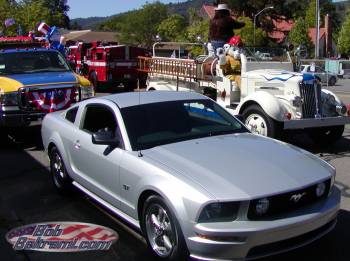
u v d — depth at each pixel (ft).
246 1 235.81
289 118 29.43
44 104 33.58
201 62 37.63
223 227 13.50
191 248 13.98
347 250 16.19
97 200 19.53
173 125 18.44
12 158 31.27
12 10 153.07
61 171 22.71
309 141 34.81
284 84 31.14
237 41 35.47
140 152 16.92
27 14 157.28
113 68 72.13
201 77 37.50
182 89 40.29
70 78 35.19
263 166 15.30
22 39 45.98
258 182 14.33
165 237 15.12
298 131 31.89
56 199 22.59
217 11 40.22
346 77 128.98
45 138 23.97
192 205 13.85
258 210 13.76
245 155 16.12
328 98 32.32
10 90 32.96
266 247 13.83
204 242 13.62
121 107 18.84
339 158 29.66
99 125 19.76
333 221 15.61
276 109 29.32
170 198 14.40
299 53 37.09
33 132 38.52
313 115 30.81
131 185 16.53
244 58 34.24
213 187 14.07
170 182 14.71
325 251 16.12
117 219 19.72
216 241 13.52
